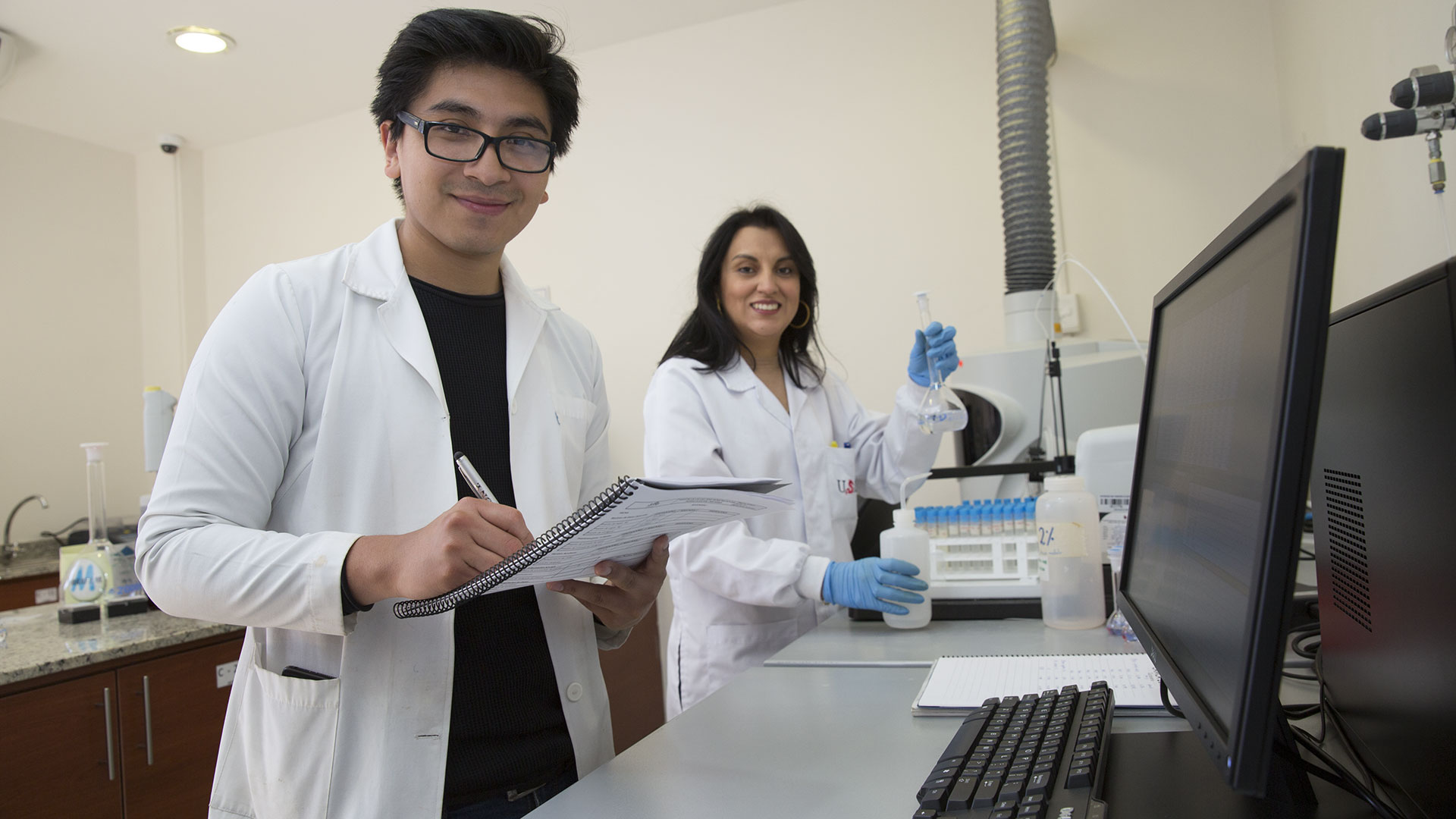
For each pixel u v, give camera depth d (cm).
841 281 288
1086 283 262
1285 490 39
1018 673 95
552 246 332
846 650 120
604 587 100
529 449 106
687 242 312
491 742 97
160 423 227
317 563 81
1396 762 57
